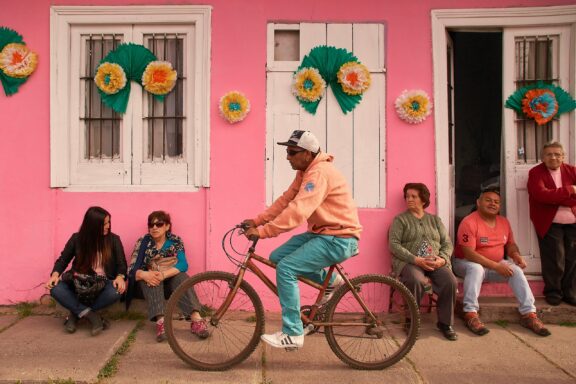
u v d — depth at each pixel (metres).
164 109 4.82
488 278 4.70
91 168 4.79
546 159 4.53
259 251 4.70
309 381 3.37
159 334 3.98
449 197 4.86
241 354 3.54
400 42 4.73
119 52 4.71
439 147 4.70
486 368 3.58
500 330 4.32
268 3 4.73
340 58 4.71
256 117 4.71
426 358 3.75
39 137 4.71
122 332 4.15
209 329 3.87
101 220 4.25
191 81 4.78
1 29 4.71
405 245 4.44
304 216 3.27
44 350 3.76
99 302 4.16
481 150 7.45
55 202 4.72
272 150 4.73
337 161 4.75
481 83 7.43
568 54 4.75
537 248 4.79
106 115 4.82
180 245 4.43
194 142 4.73
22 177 4.72
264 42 4.72
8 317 4.48
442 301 4.17
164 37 4.80
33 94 4.71
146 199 4.72
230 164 4.71
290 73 4.73
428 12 4.72
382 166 4.74
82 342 3.92
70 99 4.79
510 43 4.79
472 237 4.48
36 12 4.71
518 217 4.82
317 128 4.75
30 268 4.73
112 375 3.40
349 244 3.45
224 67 4.71
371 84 4.74
